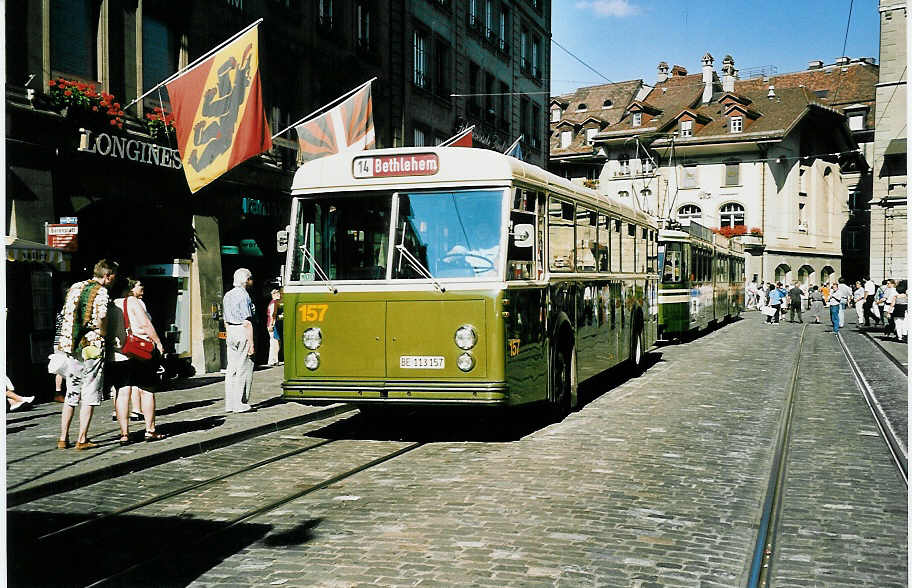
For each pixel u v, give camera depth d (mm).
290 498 6930
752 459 8430
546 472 7793
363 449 9180
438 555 5367
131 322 9141
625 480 7465
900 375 16188
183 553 5508
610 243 13766
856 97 73875
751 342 24969
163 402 12562
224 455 8930
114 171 14859
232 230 18328
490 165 9078
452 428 10570
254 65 13141
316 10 21844
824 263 65625
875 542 5738
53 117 13391
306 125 16438
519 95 39312
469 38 33156
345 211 9375
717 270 31828
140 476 7891
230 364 11484
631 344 15695
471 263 8984
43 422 10648
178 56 16844
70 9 14289
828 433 9922
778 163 60938
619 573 5039
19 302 12789
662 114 66812
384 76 25922
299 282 9453
